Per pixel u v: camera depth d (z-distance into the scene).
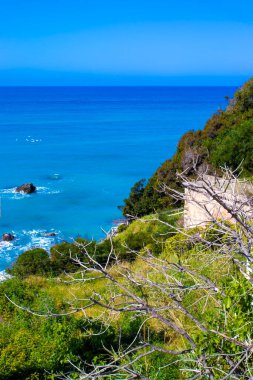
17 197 48.88
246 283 4.63
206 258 6.24
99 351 8.45
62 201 47.06
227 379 4.34
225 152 21.75
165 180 24.59
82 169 65.31
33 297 12.69
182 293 4.90
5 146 89.25
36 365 8.06
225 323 4.48
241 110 28.89
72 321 9.19
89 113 177.25
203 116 159.62
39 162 71.12
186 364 5.43
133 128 122.44
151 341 8.23
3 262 30.39
